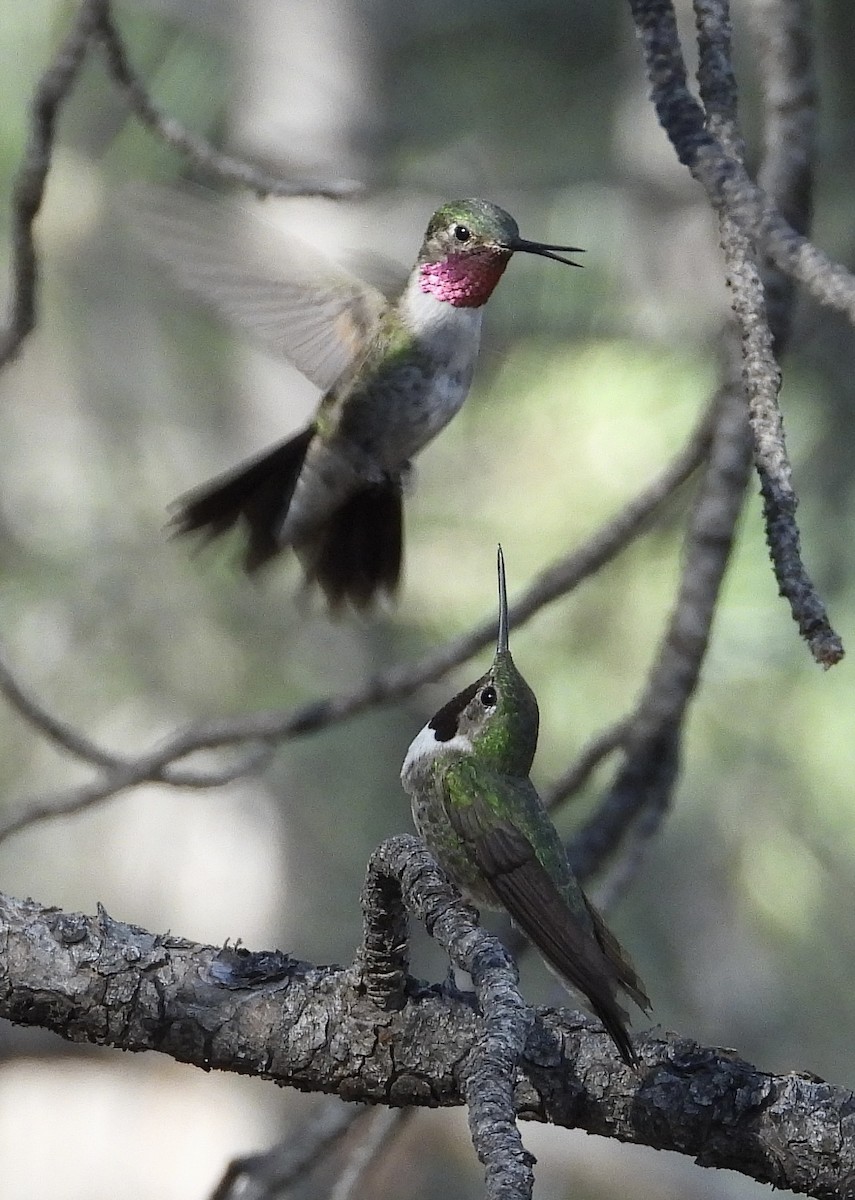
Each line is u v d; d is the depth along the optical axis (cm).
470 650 686
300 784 1315
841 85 1263
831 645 336
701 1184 1366
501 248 598
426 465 1159
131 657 1175
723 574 638
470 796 515
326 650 1209
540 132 1395
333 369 615
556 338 1212
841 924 1210
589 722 1120
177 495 1187
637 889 1260
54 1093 1438
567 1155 1360
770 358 377
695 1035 1296
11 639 1157
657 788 641
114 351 1158
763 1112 411
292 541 614
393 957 411
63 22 985
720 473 634
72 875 1348
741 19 1234
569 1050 421
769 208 396
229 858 1336
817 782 1132
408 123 1364
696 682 638
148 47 1112
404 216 1274
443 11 1378
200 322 1174
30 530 1170
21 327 631
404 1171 1367
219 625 1195
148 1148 1416
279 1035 426
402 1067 421
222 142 1208
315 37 1180
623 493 1122
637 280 1256
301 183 613
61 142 1073
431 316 605
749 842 1166
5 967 431
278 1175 590
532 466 1145
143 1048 434
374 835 1320
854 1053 1281
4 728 1208
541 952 483
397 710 1275
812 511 1134
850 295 377
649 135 1285
